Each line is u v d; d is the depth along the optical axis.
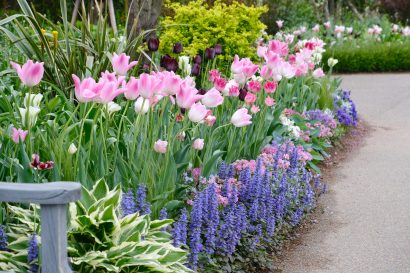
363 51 17.14
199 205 4.14
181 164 4.71
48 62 6.27
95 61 6.41
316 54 9.74
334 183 7.06
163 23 9.12
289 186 5.57
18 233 3.66
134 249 3.45
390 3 25.67
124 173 4.39
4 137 4.19
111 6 7.68
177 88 4.24
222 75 8.64
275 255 5.07
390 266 4.90
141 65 7.61
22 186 2.35
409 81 14.89
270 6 18.25
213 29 8.80
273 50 6.46
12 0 16.36
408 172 7.46
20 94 5.55
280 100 8.02
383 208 6.23
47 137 4.50
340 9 24.41
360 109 11.40
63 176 4.06
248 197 4.90
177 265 3.65
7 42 7.88
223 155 5.89
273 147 6.28
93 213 3.40
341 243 5.36
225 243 4.39
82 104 4.69
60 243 2.39
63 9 6.28
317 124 7.96
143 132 4.86
